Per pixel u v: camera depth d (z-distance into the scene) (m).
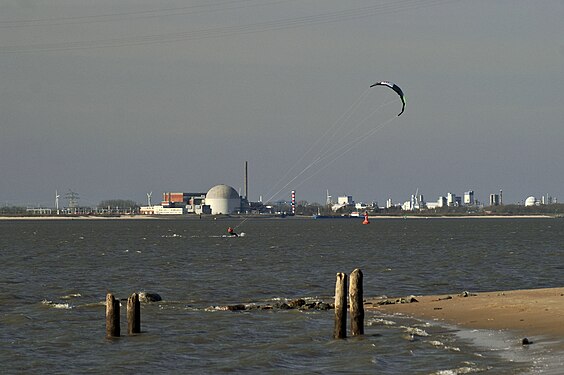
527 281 179.12
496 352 87.56
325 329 106.94
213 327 110.06
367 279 183.25
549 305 111.44
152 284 176.75
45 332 109.69
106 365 89.88
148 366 89.25
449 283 174.50
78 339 103.94
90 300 148.12
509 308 111.88
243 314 121.00
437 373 79.19
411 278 185.38
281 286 170.50
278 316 118.44
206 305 136.62
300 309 125.56
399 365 84.81
